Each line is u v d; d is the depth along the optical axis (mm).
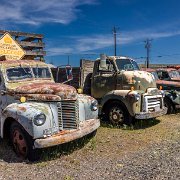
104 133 8805
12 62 7738
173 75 13859
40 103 6594
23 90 6957
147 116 9328
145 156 6613
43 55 12266
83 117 7281
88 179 5359
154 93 9773
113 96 9641
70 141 6883
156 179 5199
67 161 6414
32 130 6105
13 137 6715
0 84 7469
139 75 9688
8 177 5570
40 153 6477
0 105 7512
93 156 6711
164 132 9070
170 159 6305
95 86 10484
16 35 11523
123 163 6172
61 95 6602
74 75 11273
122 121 9609
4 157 6730
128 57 10750
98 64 10445
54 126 6418
